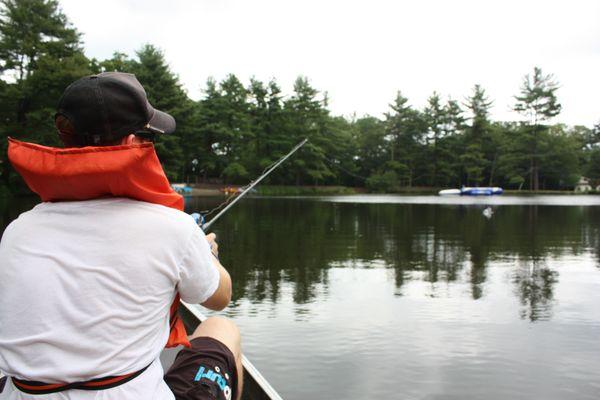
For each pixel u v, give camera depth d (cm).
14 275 95
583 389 293
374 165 5991
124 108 101
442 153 5578
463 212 1881
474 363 328
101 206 97
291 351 346
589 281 581
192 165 4691
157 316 98
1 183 2405
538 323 416
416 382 299
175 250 98
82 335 91
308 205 2416
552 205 2509
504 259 741
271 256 761
